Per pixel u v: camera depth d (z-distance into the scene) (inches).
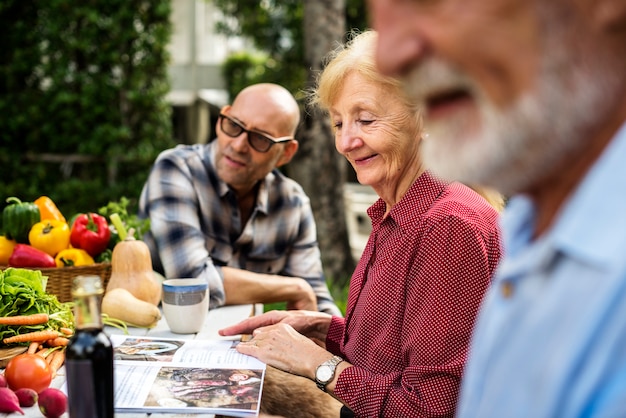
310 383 76.7
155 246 119.9
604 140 30.4
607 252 28.7
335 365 75.4
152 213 118.3
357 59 78.7
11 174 285.6
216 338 91.4
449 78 31.2
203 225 121.1
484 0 29.5
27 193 285.1
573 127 29.7
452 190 74.4
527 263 32.6
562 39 29.0
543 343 31.1
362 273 81.8
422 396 68.7
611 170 29.2
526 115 29.8
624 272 28.2
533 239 35.7
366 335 76.2
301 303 119.3
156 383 69.2
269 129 117.4
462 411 38.2
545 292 31.5
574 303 29.9
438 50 30.8
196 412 62.8
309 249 132.3
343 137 79.7
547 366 30.7
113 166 289.4
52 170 290.5
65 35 278.2
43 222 104.2
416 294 71.0
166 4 285.4
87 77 282.8
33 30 279.4
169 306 93.0
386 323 74.7
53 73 279.3
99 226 104.5
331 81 80.4
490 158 31.0
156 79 292.8
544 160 30.9
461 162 31.8
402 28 31.5
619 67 28.9
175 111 417.1
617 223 28.8
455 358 68.9
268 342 79.4
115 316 94.7
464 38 29.9
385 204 83.0
